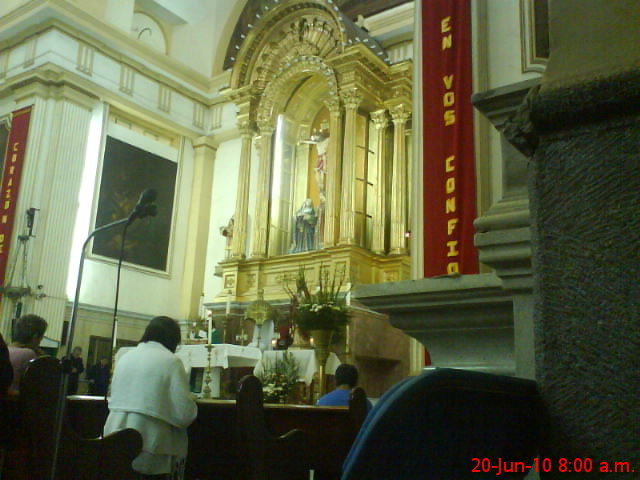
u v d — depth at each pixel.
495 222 1.54
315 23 11.98
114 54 13.12
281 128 12.78
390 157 11.60
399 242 10.93
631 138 0.95
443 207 5.64
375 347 9.67
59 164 11.85
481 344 2.01
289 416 3.21
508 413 0.90
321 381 7.48
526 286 1.45
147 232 13.45
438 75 6.04
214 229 14.25
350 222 10.78
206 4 15.59
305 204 12.18
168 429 2.79
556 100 1.00
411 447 0.77
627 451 0.88
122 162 13.13
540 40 5.56
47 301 11.29
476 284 1.88
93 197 12.45
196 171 14.58
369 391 9.66
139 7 14.76
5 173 12.05
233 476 3.18
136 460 2.71
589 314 0.94
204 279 14.05
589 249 0.96
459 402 0.82
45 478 2.24
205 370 8.03
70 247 11.84
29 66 12.42
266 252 12.07
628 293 0.92
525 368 1.41
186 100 14.59
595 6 1.05
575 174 0.99
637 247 0.92
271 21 12.55
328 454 3.08
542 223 1.01
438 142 5.86
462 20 6.01
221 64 15.12
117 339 12.51
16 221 11.54
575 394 0.94
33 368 2.28
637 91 0.94
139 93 13.53
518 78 5.55
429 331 2.06
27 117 12.08
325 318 7.55
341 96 11.30
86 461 2.41
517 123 1.09
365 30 12.25
